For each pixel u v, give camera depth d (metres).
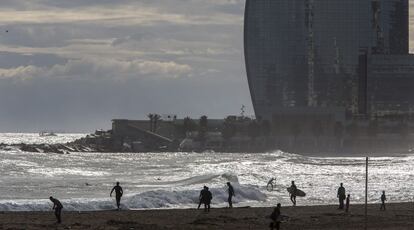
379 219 167.75
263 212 180.75
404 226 153.00
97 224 146.12
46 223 147.62
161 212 177.38
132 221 152.88
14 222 148.25
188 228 142.25
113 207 198.88
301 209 194.50
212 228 143.12
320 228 145.62
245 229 142.12
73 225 143.38
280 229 141.75
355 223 157.38
